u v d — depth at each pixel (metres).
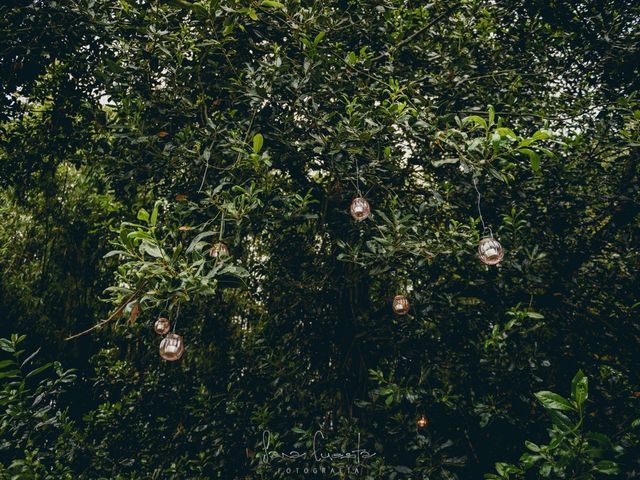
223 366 4.01
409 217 2.18
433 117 2.27
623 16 2.99
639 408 2.43
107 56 3.07
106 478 3.20
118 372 4.23
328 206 3.06
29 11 2.58
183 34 2.56
